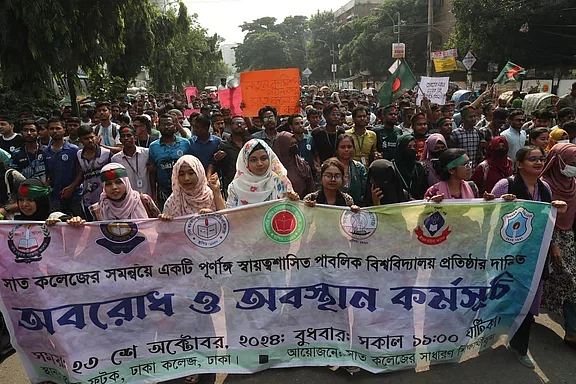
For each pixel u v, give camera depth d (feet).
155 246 10.50
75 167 17.85
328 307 10.96
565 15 81.76
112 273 10.40
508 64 49.01
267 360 10.96
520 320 11.27
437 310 11.02
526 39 87.35
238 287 10.78
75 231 10.26
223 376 11.12
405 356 10.99
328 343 11.05
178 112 24.76
